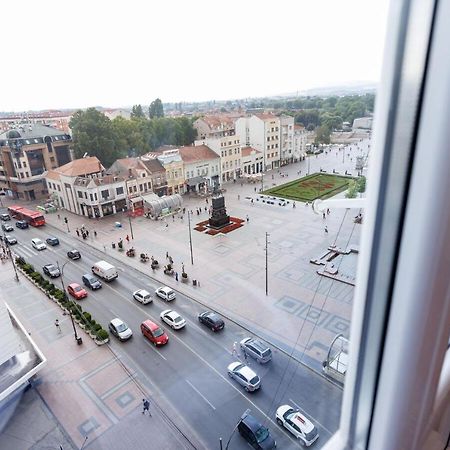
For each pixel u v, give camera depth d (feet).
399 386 5.37
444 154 4.02
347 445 6.75
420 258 4.57
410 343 5.02
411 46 4.07
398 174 4.64
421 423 5.73
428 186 4.25
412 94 4.22
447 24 3.66
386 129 4.60
